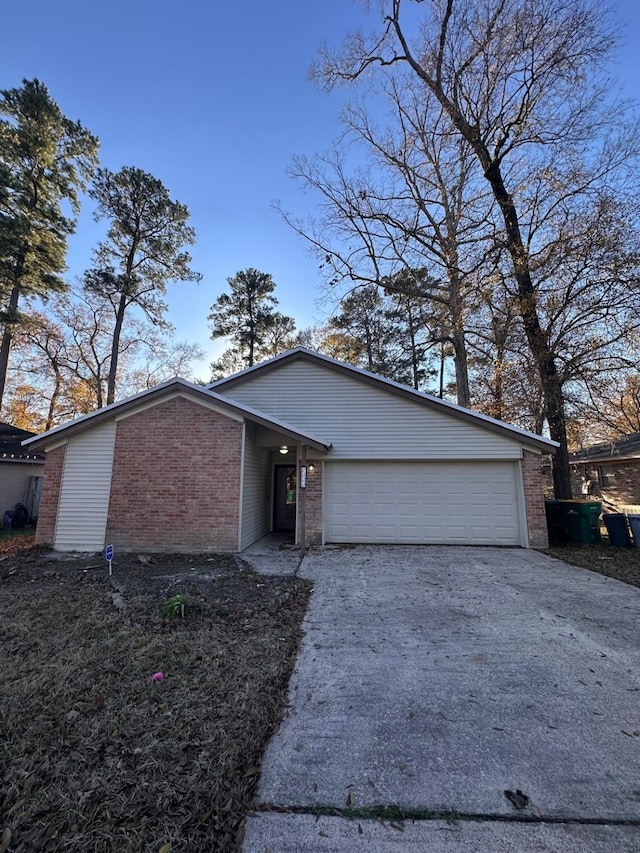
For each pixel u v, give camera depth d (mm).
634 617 4891
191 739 2594
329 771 2354
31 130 18266
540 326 11781
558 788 2209
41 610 5043
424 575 6953
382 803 2113
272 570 7273
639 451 14992
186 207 23141
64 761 2369
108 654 3809
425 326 17391
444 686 3318
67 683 3271
